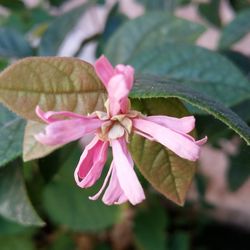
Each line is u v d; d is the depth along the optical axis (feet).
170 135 0.40
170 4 0.93
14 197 0.59
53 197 0.91
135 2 1.04
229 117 0.41
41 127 0.46
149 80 0.45
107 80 0.39
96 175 0.41
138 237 1.05
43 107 0.43
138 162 0.48
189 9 1.35
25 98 0.43
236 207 1.31
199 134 0.63
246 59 0.79
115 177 0.42
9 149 0.49
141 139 0.47
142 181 0.82
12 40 0.79
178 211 1.24
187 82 0.58
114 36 0.69
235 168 0.94
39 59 0.42
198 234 1.25
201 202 1.15
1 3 0.90
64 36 0.78
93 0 1.00
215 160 1.39
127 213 1.07
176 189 0.49
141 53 0.62
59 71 0.43
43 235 1.14
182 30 0.69
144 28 0.68
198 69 0.58
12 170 0.59
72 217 0.92
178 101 0.45
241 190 1.34
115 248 1.16
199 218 1.23
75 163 0.84
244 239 1.27
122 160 0.40
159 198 1.20
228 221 1.30
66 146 0.60
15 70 0.42
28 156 0.46
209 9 1.04
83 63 0.44
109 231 1.16
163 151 0.48
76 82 0.44
